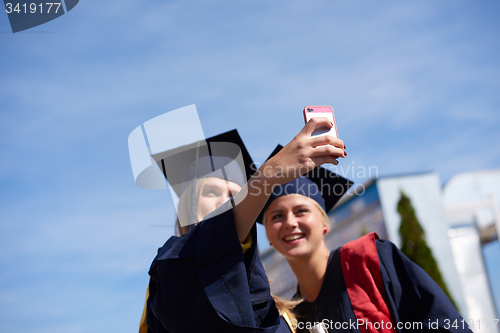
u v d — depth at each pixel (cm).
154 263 189
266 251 1174
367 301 259
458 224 1470
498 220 1442
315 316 281
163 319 178
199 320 169
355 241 286
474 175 1524
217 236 174
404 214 1346
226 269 169
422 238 1337
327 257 297
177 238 196
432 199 1394
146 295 229
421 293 253
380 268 265
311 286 296
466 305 1301
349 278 271
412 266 262
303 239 295
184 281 175
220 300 163
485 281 1426
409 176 1402
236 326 159
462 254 1441
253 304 172
